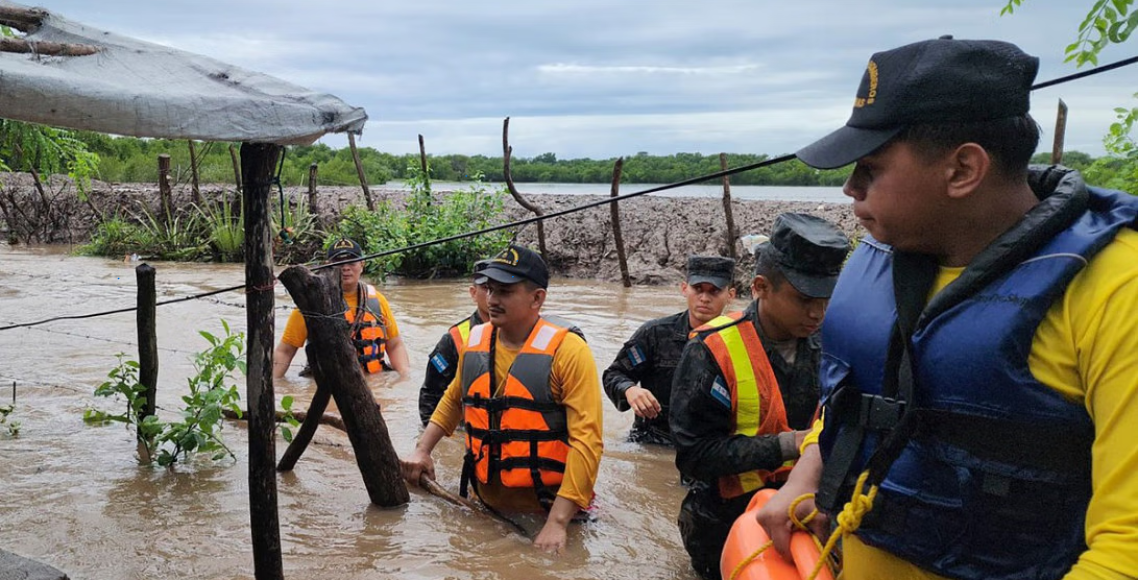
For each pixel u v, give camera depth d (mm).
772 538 2711
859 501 2117
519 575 4422
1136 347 1675
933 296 2023
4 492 5328
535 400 4906
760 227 15102
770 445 3779
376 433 5172
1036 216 1854
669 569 4527
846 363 2264
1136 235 1773
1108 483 1717
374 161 31000
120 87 3193
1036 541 1891
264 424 4000
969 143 1870
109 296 12906
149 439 5930
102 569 4395
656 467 6059
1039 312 1795
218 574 4367
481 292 6129
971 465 1915
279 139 3574
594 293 13820
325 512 5191
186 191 20594
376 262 15234
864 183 2059
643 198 16734
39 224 22125
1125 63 2811
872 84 1982
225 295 12922
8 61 3344
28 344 9266
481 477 5051
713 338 4000
